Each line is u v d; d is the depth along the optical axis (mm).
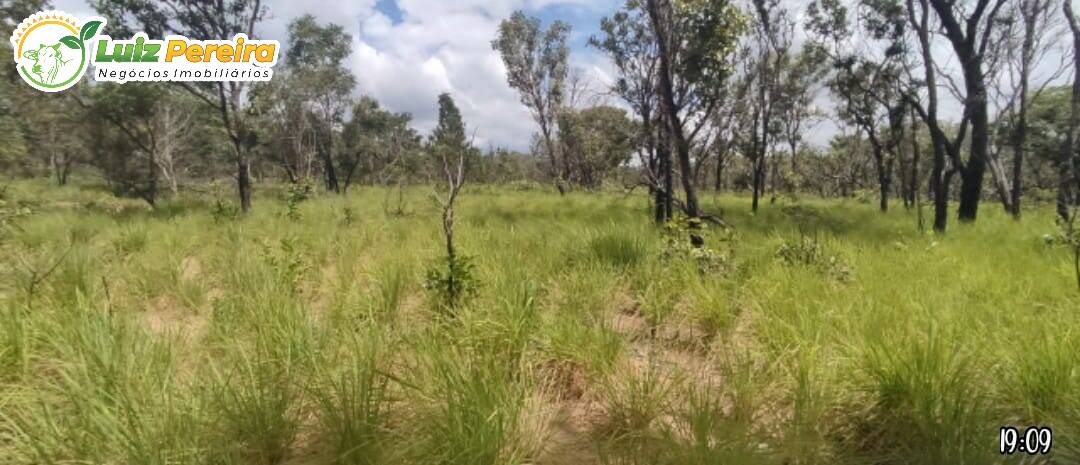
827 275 5047
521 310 3723
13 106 13281
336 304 4391
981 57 11312
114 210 14781
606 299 4625
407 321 4035
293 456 2350
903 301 4098
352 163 35156
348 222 10906
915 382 2545
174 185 20672
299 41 23750
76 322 3232
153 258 6477
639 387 2895
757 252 6332
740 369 2930
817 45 14961
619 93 11391
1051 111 17656
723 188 39000
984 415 2391
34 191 18344
